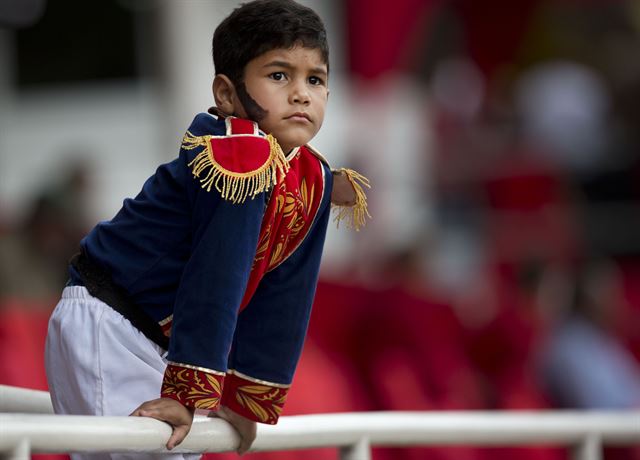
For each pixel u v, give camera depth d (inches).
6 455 246.7
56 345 307.6
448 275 909.2
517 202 987.3
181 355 286.4
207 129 300.0
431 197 1025.5
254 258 297.9
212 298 286.4
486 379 726.5
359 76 937.5
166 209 300.4
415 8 929.5
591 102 1230.3
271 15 296.7
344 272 813.9
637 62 1282.0
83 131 1062.4
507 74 1171.3
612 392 749.9
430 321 703.7
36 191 835.4
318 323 660.1
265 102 296.7
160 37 904.3
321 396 624.1
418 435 392.5
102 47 1124.5
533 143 1122.0
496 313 743.1
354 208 325.4
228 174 287.4
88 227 813.2
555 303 813.2
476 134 1104.2
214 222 289.1
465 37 1171.3
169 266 301.4
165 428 280.2
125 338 302.8
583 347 755.4
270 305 314.3
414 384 679.1
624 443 473.4
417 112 1090.7
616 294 895.7
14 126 1075.3
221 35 302.4
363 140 952.9
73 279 312.0
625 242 1017.5
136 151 1043.9
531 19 1163.3
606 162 1108.5
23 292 735.1
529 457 700.7
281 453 551.2
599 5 1280.8
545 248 939.3
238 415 314.7
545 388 754.2
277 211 302.0
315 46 299.3
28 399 337.7
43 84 1114.1
